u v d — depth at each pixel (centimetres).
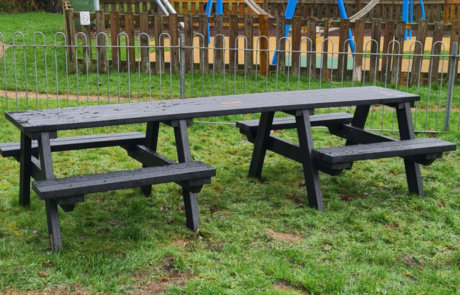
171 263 379
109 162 604
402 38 1054
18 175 550
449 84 725
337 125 596
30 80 1037
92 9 1505
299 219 461
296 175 573
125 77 1076
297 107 475
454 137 711
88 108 459
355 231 441
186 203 439
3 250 387
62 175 562
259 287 350
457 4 1772
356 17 1265
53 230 390
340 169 466
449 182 556
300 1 1808
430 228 450
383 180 563
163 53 1108
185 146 441
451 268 386
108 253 391
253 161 562
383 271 373
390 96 525
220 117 814
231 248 403
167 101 498
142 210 472
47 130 389
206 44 1103
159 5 1370
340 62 1094
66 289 346
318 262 388
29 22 1698
